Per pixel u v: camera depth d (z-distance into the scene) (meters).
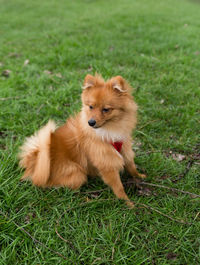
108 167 0.61
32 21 2.12
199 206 0.60
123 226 0.56
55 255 0.52
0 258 0.51
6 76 1.11
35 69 1.11
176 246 0.53
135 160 0.72
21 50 1.42
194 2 3.42
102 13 2.24
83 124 0.62
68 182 0.65
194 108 0.87
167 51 1.32
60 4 2.83
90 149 0.62
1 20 2.14
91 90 0.60
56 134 0.66
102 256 0.52
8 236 0.53
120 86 0.57
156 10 2.36
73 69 1.13
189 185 0.64
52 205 0.61
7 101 0.90
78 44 1.38
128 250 0.53
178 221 0.56
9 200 0.59
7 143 0.74
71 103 0.91
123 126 0.61
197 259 0.51
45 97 0.92
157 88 0.98
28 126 0.81
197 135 0.78
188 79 1.04
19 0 2.94
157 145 0.77
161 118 0.86
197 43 1.41
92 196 0.65
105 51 1.30
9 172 0.66
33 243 0.54
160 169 0.70
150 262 0.50
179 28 1.72
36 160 0.64
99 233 0.56
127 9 2.38
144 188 0.66
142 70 1.13
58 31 1.70
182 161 0.72
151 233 0.55
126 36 1.54
